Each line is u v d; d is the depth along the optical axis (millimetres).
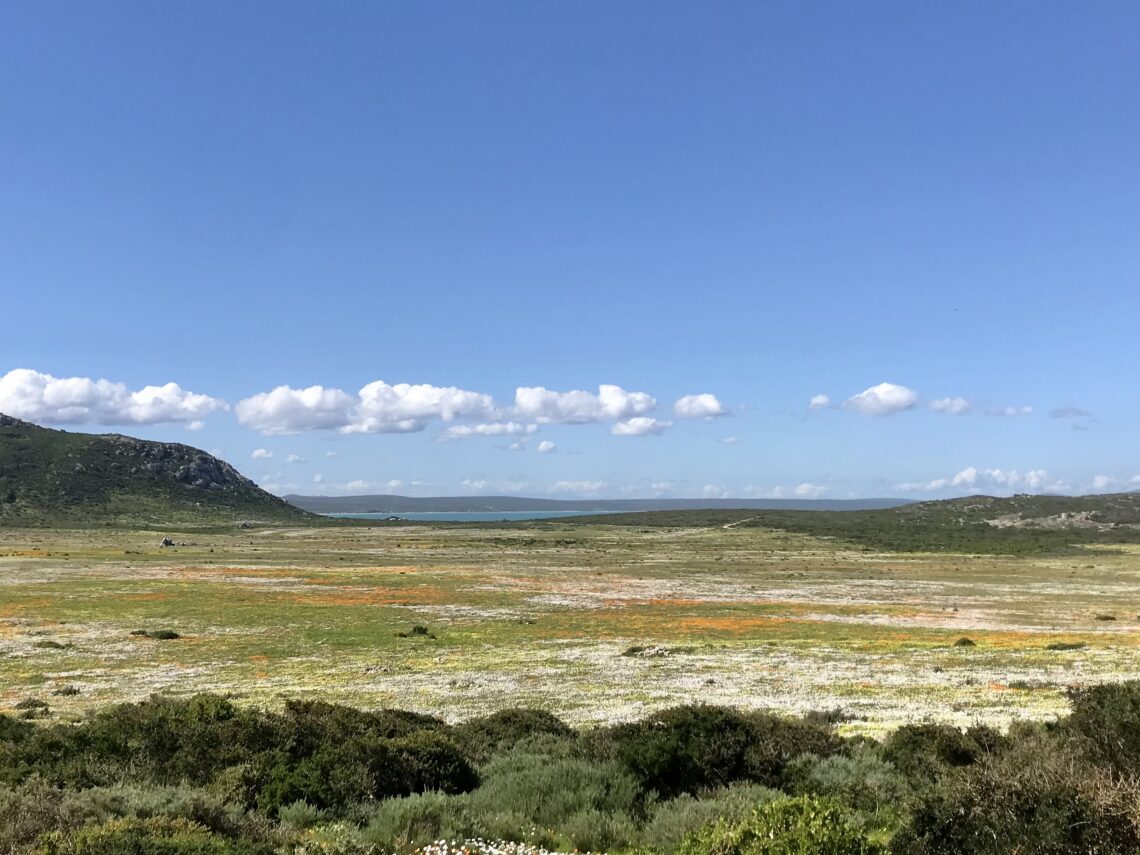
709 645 44562
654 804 12070
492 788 12594
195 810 9562
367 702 26906
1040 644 44625
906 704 25750
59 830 8281
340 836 9719
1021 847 7414
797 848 7902
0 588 71500
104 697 28344
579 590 78562
